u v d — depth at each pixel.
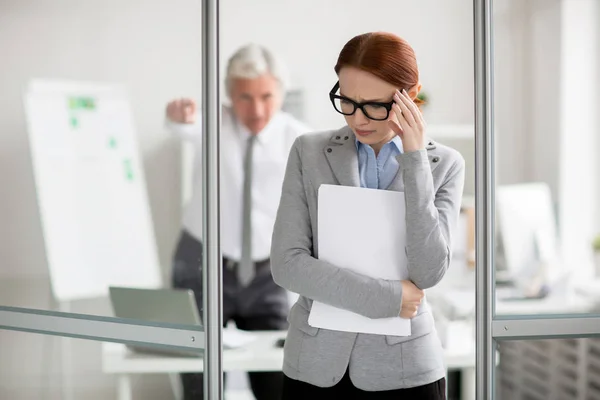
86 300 2.37
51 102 2.35
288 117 3.63
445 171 1.73
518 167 2.37
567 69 2.34
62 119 2.35
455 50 3.17
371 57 1.63
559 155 2.37
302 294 1.67
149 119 2.39
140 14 2.32
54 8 2.33
